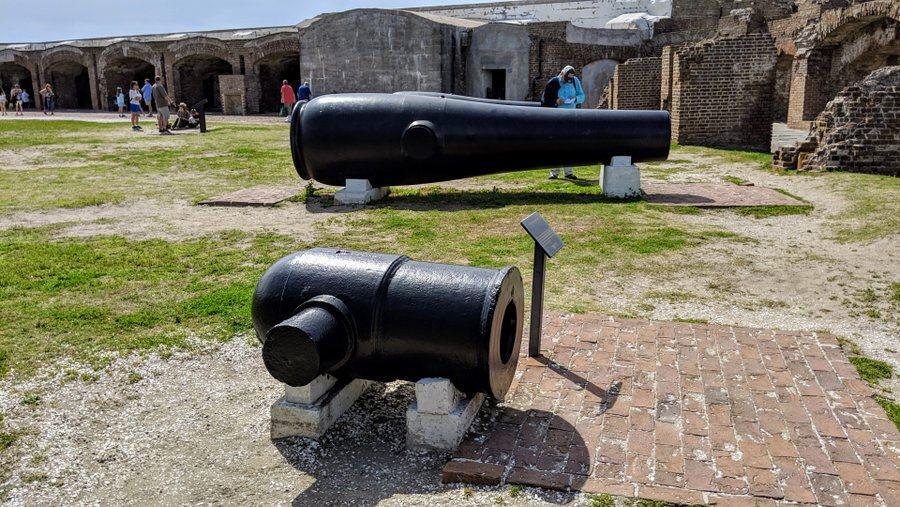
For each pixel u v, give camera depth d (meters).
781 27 21.17
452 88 28.70
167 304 6.06
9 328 5.51
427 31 27.41
